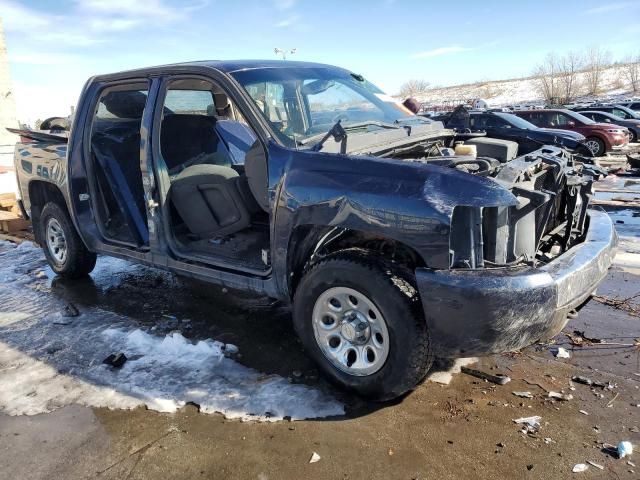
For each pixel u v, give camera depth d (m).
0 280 5.29
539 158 3.30
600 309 4.28
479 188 2.59
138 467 2.56
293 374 3.36
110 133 4.44
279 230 3.13
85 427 2.87
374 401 3.03
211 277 3.64
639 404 2.96
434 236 2.61
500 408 2.96
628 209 8.39
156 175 3.80
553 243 3.54
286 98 3.62
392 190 2.72
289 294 3.28
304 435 2.76
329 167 2.96
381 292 2.77
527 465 2.51
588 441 2.67
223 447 2.68
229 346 3.71
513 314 2.58
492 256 2.73
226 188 3.90
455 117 4.97
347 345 3.05
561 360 3.47
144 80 3.96
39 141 5.35
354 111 3.96
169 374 3.37
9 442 2.76
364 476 2.47
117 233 4.52
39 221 5.38
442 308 2.62
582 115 20.47
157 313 4.37
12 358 3.64
